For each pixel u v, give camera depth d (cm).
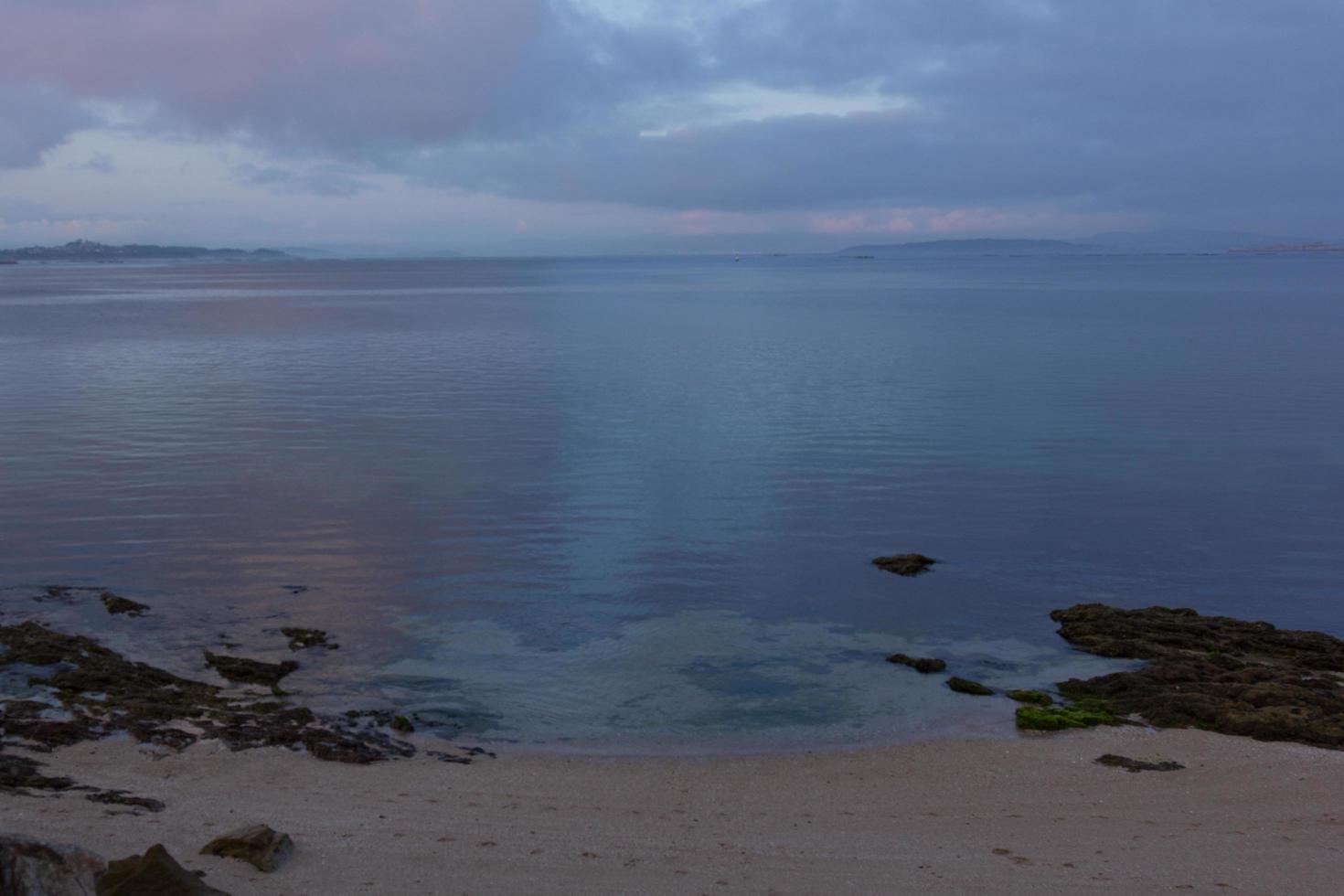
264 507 2236
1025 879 873
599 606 1689
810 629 1609
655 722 1270
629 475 2583
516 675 1409
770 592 1775
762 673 1435
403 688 1355
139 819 920
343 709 1277
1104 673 1453
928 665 1453
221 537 2020
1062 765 1154
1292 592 1828
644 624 1611
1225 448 2936
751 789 1088
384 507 2255
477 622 1608
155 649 1456
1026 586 1833
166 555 1902
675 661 1472
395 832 930
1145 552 2028
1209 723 1261
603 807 1023
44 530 2041
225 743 1130
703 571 1880
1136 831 983
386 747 1163
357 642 1511
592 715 1288
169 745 1112
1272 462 2772
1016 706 1330
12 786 974
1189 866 905
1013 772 1138
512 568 1870
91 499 2281
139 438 2984
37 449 2814
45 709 1179
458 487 2441
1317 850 939
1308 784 1095
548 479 2536
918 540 2081
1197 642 1534
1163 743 1209
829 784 1103
